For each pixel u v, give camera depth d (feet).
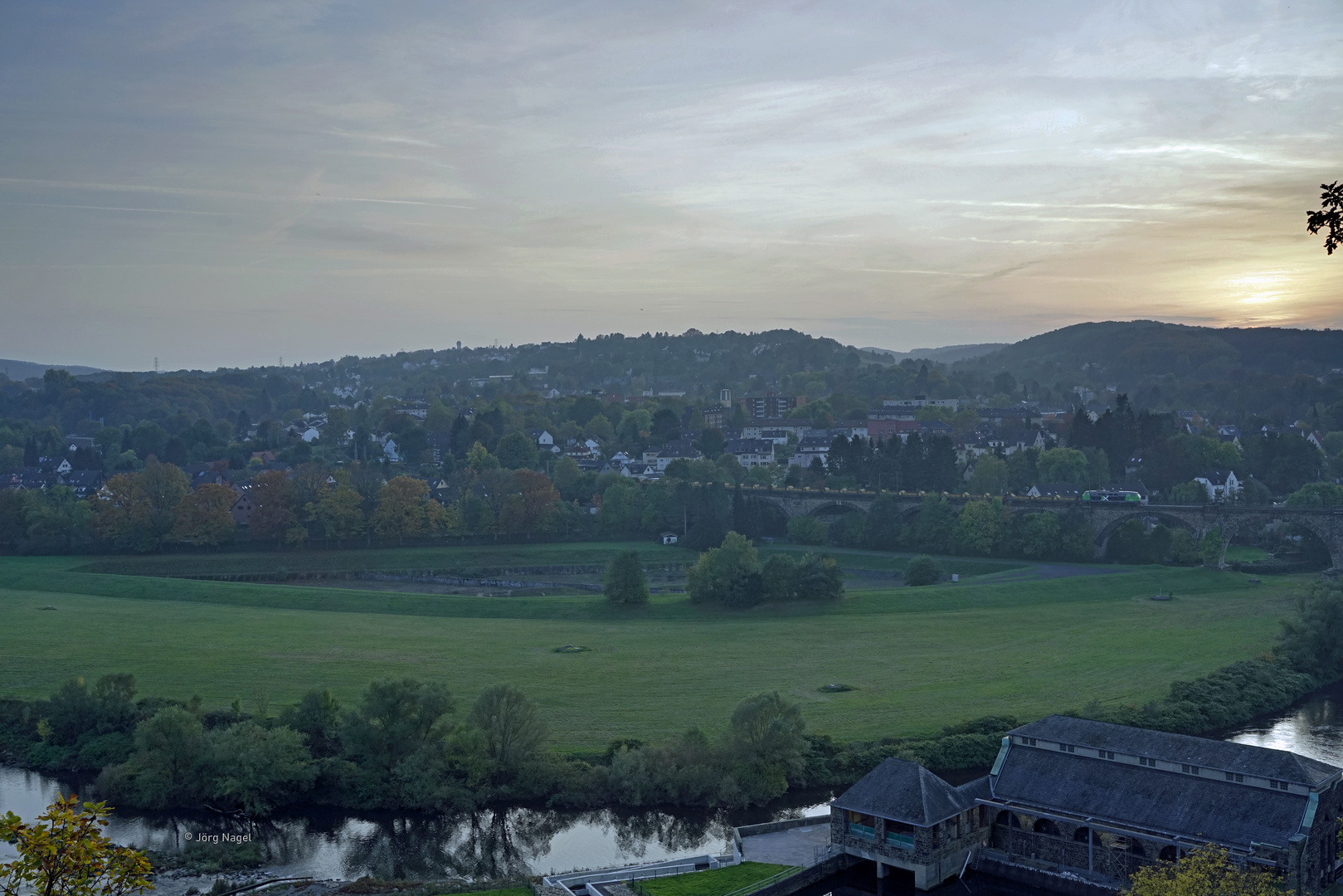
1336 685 493.77
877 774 301.22
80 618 622.13
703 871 294.46
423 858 326.44
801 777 375.86
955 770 385.70
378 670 505.25
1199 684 458.09
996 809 301.02
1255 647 535.19
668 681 488.44
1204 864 238.89
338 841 339.98
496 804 364.58
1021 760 309.01
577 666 515.91
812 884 292.61
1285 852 255.91
